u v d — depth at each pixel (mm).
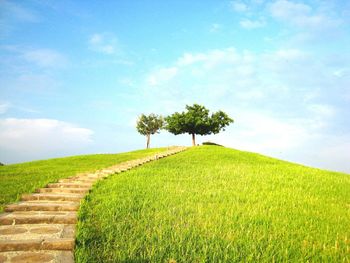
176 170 22641
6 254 6812
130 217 9859
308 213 11727
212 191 15047
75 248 7129
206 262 6840
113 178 17562
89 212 10008
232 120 61750
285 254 7434
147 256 6820
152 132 69688
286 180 19156
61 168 24906
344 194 15984
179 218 10016
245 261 6984
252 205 12594
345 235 9312
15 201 11570
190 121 59062
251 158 36531
